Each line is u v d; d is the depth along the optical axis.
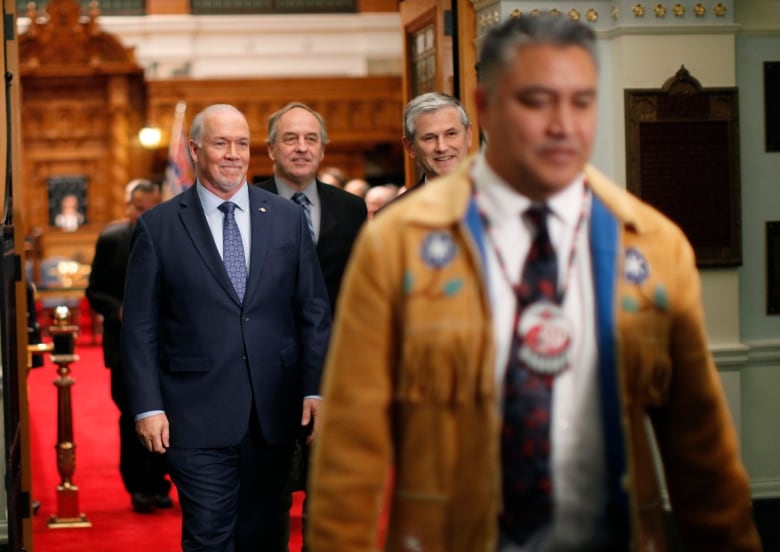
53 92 18.73
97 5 18.62
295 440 4.58
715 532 2.39
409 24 6.79
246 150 4.56
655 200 5.54
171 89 18.48
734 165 5.57
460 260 2.23
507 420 2.23
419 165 4.82
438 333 2.21
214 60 19.20
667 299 2.30
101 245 6.68
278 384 4.50
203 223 4.52
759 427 5.84
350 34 19.39
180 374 4.44
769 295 5.85
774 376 5.84
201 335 4.44
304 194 5.26
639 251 2.30
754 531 2.41
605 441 2.24
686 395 2.37
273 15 19.27
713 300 5.66
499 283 2.25
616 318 2.25
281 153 5.24
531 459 2.23
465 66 5.85
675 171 5.54
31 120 18.72
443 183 2.33
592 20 5.57
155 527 6.50
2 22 5.21
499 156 2.26
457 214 2.24
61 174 18.78
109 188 18.77
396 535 2.27
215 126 4.52
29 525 5.47
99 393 11.56
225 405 4.42
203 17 19.17
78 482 7.71
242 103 18.59
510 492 2.24
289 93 18.61
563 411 2.24
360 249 2.28
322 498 2.24
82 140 18.77
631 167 5.52
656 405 2.35
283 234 4.58
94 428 9.70
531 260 2.27
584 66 2.20
